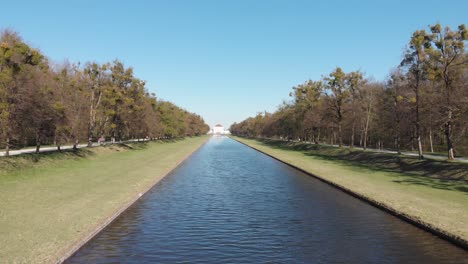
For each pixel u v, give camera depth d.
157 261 13.84
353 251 15.19
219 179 37.22
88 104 55.09
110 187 27.97
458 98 36.88
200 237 17.08
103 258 13.96
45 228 16.16
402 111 46.84
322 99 78.06
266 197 27.45
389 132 57.72
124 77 64.88
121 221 19.59
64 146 67.00
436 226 17.42
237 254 14.79
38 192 24.09
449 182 31.86
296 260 14.15
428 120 42.41
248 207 23.89
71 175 32.78
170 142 118.75
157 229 18.30
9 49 32.19
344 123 73.62
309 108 84.44
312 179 37.28
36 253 13.05
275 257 14.48
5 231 15.42
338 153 66.06
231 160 61.09
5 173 29.41
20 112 33.44
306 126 84.12
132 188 28.05
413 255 14.65
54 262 12.52
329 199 26.55
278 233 17.88
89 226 16.88
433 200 23.48
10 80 31.73
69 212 19.23
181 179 37.00
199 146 108.50
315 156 66.75
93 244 15.62
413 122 45.22
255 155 73.94
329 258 14.38
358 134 87.12
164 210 22.72
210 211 22.61
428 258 14.31
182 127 138.00
